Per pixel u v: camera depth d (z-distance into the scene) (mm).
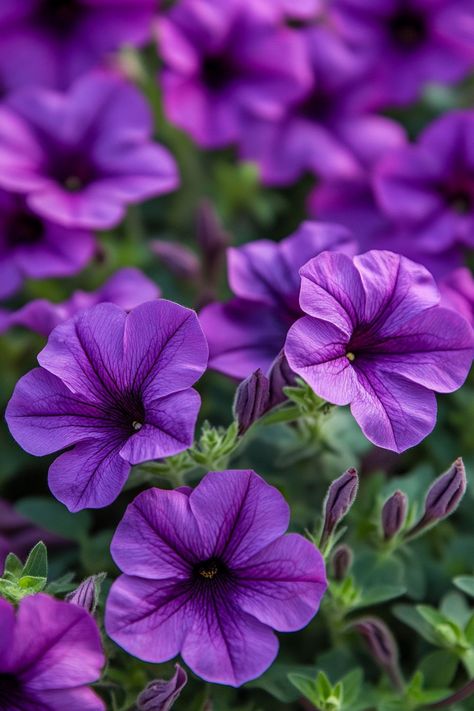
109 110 768
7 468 724
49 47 814
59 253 730
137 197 745
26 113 758
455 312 592
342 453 665
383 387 585
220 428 614
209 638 561
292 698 621
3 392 757
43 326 680
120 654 620
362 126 831
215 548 570
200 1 800
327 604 640
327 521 594
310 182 870
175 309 576
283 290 661
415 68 838
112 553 560
